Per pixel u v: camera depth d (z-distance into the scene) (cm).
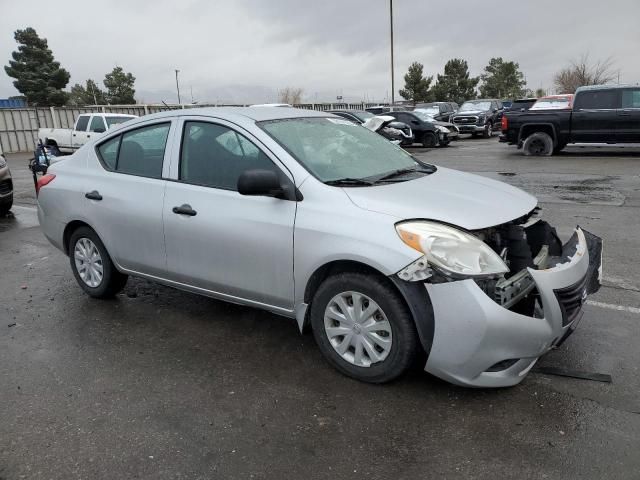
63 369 372
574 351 368
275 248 351
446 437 283
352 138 421
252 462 270
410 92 4916
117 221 446
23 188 1312
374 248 307
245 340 408
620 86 1427
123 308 479
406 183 361
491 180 414
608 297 462
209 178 393
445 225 303
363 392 329
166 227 410
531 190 1004
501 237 326
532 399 314
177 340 412
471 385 301
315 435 289
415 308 301
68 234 509
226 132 388
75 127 1916
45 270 605
